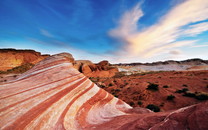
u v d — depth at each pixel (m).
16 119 3.30
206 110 1.71
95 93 7.14
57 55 10.10
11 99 4.23
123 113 5.25
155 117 2.53
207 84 18.94
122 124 2.96
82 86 6.99
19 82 6.03
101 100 6.75
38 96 4.79
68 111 4.52
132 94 18.11
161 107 12.33
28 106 4.03
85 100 5.94
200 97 12.80
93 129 3.25
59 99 5.02
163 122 1.92
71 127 3.60
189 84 20.53
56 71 7.53
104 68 74.50
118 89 22.45
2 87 5.23
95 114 5.00
